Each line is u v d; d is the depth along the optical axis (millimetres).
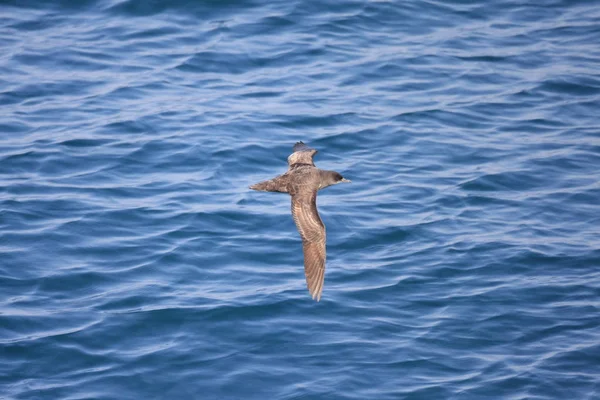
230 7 57094
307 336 32562
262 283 35406
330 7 57625
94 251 37188
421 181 42531
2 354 31672
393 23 56812
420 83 50969
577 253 37656
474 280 35875
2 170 42594
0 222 38656
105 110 47531
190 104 48000
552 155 44969
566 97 50406
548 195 41906
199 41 53875
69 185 41656
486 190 42094
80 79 50531
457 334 32844
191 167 42969
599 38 56156
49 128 46031
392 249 37719
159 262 36531
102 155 43781
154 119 46625
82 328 32938
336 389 30062
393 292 35000
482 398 29859
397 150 44875
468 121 47750
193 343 32219
